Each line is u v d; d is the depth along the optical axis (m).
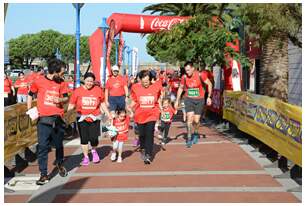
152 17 19.41
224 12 21.17
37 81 8.10
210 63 15.18
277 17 11.14
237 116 13.28
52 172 8.77
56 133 8.27
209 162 9.55
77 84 16.91
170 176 8.27
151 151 9.47
